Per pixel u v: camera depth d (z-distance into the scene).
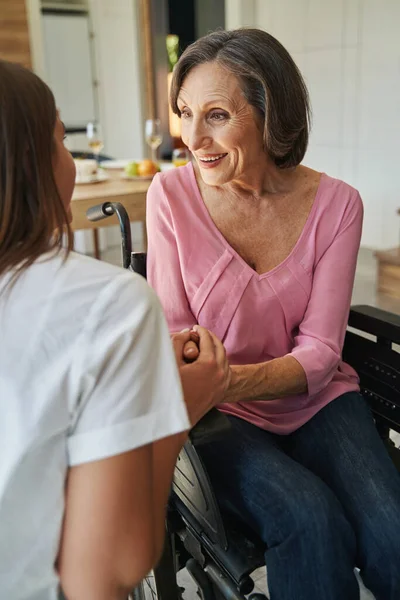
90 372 0.58
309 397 1.21
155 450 0.66
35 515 0.60
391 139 4.32
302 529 0.99
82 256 0.64
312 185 1.27
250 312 1.22
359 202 1.27
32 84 0.60
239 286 1.22
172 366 0.63
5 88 0.58
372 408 1.38
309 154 4.95
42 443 0.58
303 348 1.20
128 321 0.60
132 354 0.60
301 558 0.99
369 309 1.37
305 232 1.25
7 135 0.58
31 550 0.62
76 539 0.61
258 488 1.07
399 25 4.06
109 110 5.44
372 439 1.18
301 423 1.22
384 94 4.29
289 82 1.13
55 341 0.58
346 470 1.13
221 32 1.16
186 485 1.12
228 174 1.17
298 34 4.77
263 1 4.96
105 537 0.60
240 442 1.14
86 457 0.59
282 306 1.23
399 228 4.43
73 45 5.15
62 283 0.60
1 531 0.60
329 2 4.46
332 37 4.51
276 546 1.02
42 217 0.61
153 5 5.39
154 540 0.64
